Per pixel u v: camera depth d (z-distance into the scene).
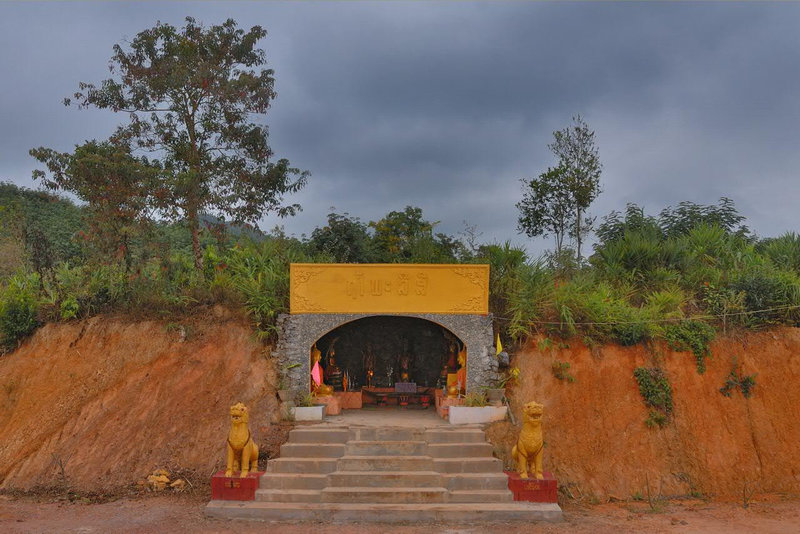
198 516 11.05
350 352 17.27
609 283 18.31
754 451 13.86
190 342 15.38
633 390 14.46
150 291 16.66
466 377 14.62
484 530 10.50
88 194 16.56
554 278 17.19
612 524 10.96
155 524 10.60
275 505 11.12
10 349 16.17
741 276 16.83
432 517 10.94
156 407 14.14
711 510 11.98
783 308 15.87
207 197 17.91
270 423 13.71
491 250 17.77
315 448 12.57
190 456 13.22
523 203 24.30
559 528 10.66
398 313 14.80
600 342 15.26
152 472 12.93
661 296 16.31
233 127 18.58
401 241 22.62
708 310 16.19
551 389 14.45
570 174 23.25
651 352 15.12
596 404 14.22
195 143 18.50
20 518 10.91
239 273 17.22
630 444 13.66
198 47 18.27
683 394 14.52
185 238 26.83
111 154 16.69
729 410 14.39
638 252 19.19
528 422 11.70
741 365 15.05
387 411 15.59
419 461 12.16
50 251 19.06
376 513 10.90
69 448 13.53
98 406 14.38
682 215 23.02
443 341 17.12
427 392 16.28
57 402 14.70
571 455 13.39
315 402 14.56
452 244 21.97
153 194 16.80
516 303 15.50
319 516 10.92
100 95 17.52
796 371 14.97
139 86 17.73
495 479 11.75
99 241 17.00
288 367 14.57
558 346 15.07
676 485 13.13
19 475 13.11
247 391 14.32
